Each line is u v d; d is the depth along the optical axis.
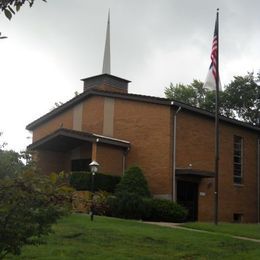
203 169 26.47
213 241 14.95
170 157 24.48
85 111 27.95
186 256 12.53
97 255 11.67
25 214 5.16
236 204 29.11
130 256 11.90
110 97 26.86
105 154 24.78
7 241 5.31
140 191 22.64
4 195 4.90
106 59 37.72
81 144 26.67
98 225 16.12
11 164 5.51
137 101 25.86
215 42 22.19
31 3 4.68
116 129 26.34
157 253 12.55
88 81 29.88
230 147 29.09
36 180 4.95
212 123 27.58
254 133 31.50
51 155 27.11
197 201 26.11
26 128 30.70
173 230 16.69
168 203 21.92
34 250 11.55
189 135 25.83
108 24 38.31
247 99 40.91
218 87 21.77
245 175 30.23
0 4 4.54
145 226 17.28
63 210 5.25
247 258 12.78
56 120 29.50
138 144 25.44
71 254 11.53
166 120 24.83
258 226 20.56
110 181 23.77
